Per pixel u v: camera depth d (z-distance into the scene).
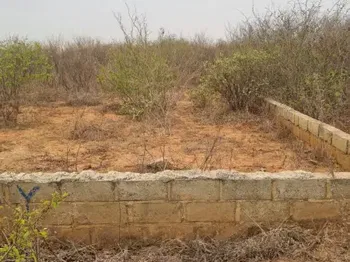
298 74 7.15
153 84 7.78
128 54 7.99
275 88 7.62
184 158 5.02
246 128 6.70
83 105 9.30
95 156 5.23
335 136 4.66
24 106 9.09
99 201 3.18
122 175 3.25
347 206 3.24
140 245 3.23
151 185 3.17
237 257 2.97
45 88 10.31
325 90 6.33
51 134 6.50
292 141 5.71
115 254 3.10
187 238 3.26
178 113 7.96
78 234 3.22
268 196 3.22
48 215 3.17
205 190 3.19
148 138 6.10
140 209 3.20
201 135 6.23
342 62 7.10
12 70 7.34
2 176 3.24
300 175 3.26
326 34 7.23
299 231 3.19
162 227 3.24
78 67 11.57
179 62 10.67
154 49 8.20
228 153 5.24
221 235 3.26
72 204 3.18
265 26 8.58
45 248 3.08
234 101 7.77
